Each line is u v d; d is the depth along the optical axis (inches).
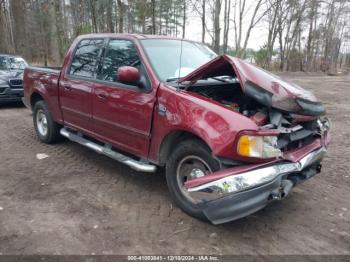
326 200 170.2
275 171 124.3
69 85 205.3
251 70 143.4
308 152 144.2
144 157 163.5
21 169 200.2
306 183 190.7
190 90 154.1
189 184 130.7
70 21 840.9
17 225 140.0
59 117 224.5
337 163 224.2
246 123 124.0
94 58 193.2
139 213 151.7
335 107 457.4
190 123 135.6
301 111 138.3
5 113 361.7
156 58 166.7
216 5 533.6
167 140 150.7
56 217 147.1
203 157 136.1
